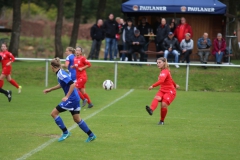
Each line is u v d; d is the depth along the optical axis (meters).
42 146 22.14
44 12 143.75
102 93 46.03
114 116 32.22
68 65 35.47
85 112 34.03
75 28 72.81
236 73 53.66
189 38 55.66
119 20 62.50
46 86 51.22
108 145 22.64
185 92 48.50
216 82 51.72
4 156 20.02
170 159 19.92
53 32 133.38
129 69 55.00
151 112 27.98
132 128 27.52
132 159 19.83
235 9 75.12
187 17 64.12
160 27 56.94
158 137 24.83
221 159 20.03
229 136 25.41
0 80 42.28
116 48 61.28
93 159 19.73
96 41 62.09
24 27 134.12
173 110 35.72
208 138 24.77
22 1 103.94
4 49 42.12
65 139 23.92
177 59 55.56
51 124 28.41
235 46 74.88
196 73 53.62
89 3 128.38
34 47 117.81
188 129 27.50
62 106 22.70
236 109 36.69
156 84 28.05
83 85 35.72
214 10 57.84
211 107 37.62
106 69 55.25
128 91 48.12
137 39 55.97
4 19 126.06
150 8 58.09
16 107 35.78
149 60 63.50
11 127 27.19
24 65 58.50
